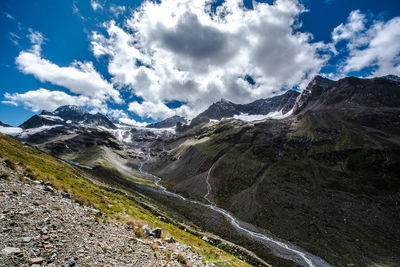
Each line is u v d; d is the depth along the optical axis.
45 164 67.56
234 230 120.12
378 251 99.38
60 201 18.38
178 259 17.31
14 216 11.41
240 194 181.88
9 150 55.28
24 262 8.10
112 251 12.72
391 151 182.88
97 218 18.70
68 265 9.12
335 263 93.12
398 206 131.12
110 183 174.25
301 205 148.00
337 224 123.56
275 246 104.44
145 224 26.22
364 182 162.50
